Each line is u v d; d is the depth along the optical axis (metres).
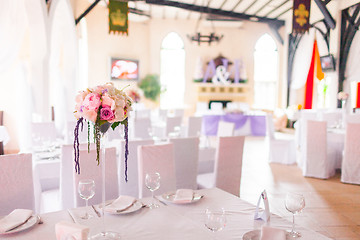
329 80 10.47
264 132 10.81
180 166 3.35
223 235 1.58
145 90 12.36
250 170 6.03
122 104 1.65
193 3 10.96
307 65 10.93
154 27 12.71
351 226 3.40
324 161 5.36
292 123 11.77
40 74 6.66
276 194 4.54
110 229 1.63
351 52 8.90
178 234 1.58
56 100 7.61
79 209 1.92
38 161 3.22
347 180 5.12
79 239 1.18
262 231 1.38
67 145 2.81
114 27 7.56
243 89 13.23
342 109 8.32
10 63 6.31
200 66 12.89
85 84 11.10
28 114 6.20
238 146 3.43
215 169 3.35
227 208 1.95
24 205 2.34
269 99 13.48
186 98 13.26
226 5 11.26
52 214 1.84
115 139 4.84
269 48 13.32
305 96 11.85
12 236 1.55
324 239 1.54
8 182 2.28
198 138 3.42
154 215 1.82
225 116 10.65
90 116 1.58
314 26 10.39
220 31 13.11
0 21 6.05
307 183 5.14
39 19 6.43
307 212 3.82
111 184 2.67
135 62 12.23
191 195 2.10
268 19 12.62
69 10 8.27
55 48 8.50
